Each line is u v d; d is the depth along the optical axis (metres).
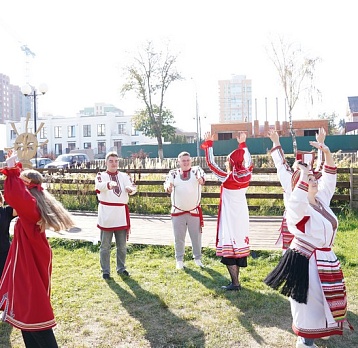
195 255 6.86
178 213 6.72
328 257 3.72
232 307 5.09
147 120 46.34
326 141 41.75
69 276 6.39
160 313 4.96
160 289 5.75
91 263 7.08
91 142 68.00
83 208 13.10
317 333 3.66
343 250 7.07
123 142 67.31
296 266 3.70
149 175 14.88
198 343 4.22
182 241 6.75
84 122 68.19
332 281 3.66
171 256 7.41
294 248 3.79
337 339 4.25
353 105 63.06
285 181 4.65
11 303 3.61
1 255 4.88
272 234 8.57
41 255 3.70
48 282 3.76
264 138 42.38
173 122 50.69
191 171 6.73
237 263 5.62
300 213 3.67
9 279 3.69
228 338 4.31
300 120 48.16
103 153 64.50
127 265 6.94
